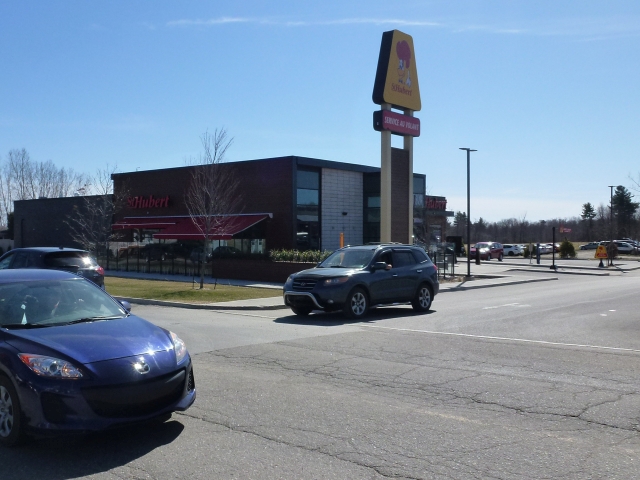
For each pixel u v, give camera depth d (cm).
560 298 2138
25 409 557
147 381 582
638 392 772
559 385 809
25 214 4838
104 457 554
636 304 1909
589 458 543
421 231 4234
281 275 2670
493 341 1167
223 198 3228
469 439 595
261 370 905
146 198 3972
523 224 11256
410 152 2948
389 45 2788
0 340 613
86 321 671
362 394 767
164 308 1819
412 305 1681
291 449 570
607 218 8450
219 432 621
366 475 506
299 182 3356
